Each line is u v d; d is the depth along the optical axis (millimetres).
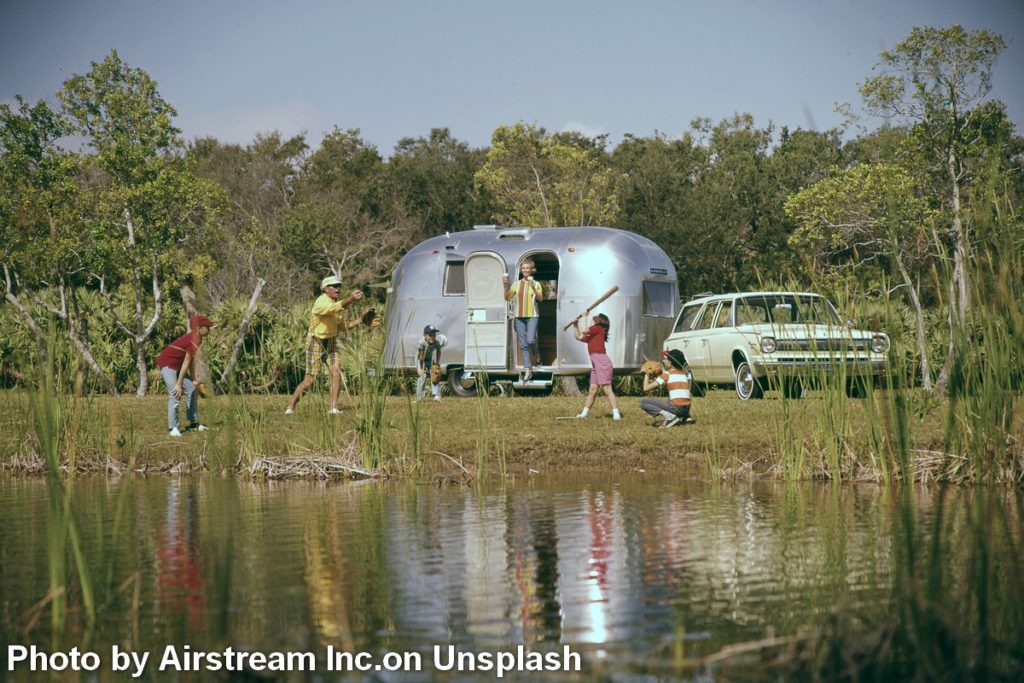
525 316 25812
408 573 8711
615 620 7184
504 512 11914
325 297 20328
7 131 27281
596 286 25812
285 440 16781
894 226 11938
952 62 27172
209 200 30000
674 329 26422
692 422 18453
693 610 7371
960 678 5930
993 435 13859
